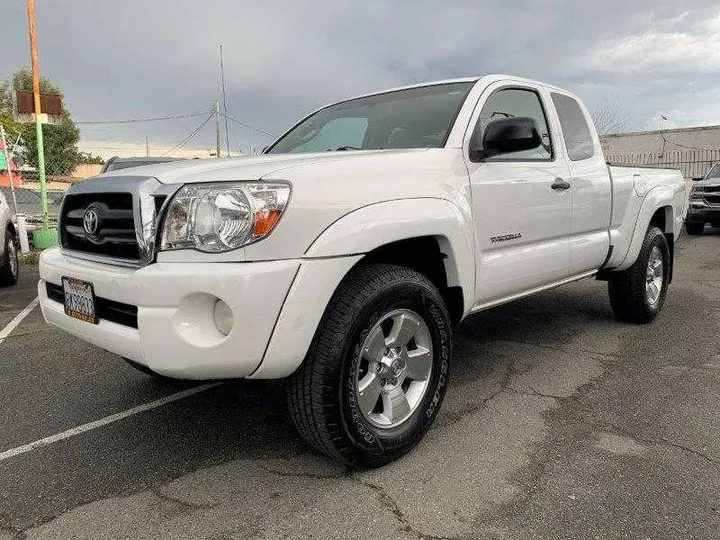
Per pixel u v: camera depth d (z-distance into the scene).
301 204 2.24
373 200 2.48
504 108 3.55
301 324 2.21
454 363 4.02
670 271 5.36
